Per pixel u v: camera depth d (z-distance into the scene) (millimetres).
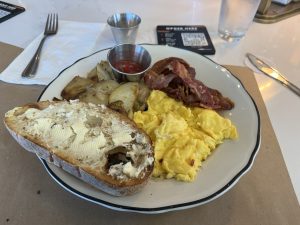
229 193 242
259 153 274
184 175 234
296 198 242
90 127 233
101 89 290
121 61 333
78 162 210
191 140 260
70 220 218
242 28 417
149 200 210
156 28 428
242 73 358
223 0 401
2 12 439
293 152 278
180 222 222
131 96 284
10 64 345
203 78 325
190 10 481
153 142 262
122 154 219
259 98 328
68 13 454
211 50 390
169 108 296
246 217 228
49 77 333
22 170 246
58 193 233
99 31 412
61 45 381
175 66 299
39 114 239
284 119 308
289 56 395
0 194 229
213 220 224
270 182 252
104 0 491
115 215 223
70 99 276
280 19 466
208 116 279
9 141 266
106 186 203
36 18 438
